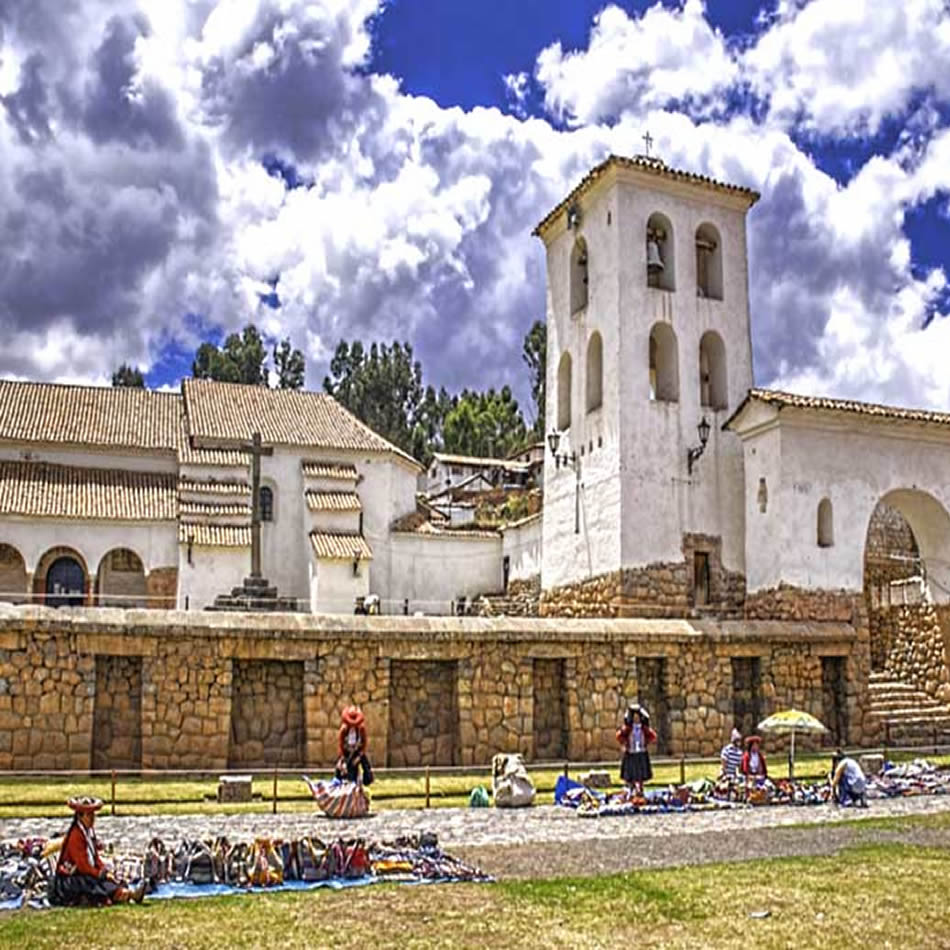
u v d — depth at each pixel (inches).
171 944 347.6
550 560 1305.4
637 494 1151.6
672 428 1189.7
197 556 1491.1
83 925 371.2
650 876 467.5
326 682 830.5
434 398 3474.4
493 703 871.1
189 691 798.5
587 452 1226.6
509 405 3316.9
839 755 760.3
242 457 1619.1
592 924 379.2
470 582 1673.2
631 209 1221.7
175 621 801.6
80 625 780.0
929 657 1147.3
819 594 1036.5
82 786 714.8
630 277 1202.0
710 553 1184.2
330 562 1523.1
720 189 1267.2
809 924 380.8
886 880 458.9
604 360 1206.9
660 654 929.5
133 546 1514.5
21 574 1578.5
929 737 1035.3
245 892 434.0
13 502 1475.1
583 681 901.8
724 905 410.0
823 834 598.2
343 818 643.5
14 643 767.7
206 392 1784.0
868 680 1020.5
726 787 740.0
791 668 981.8
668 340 1229.7
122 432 1662.2
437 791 745.6
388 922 379.9
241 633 811.4
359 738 689.0
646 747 741.9
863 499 1079.6
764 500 1071.0
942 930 374.3
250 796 699.4
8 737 759.7
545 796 750.5
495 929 370.6
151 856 455.2
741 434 1112.8
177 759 788.0
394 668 864.9
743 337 1262.3
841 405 1072.2
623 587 1125.1
